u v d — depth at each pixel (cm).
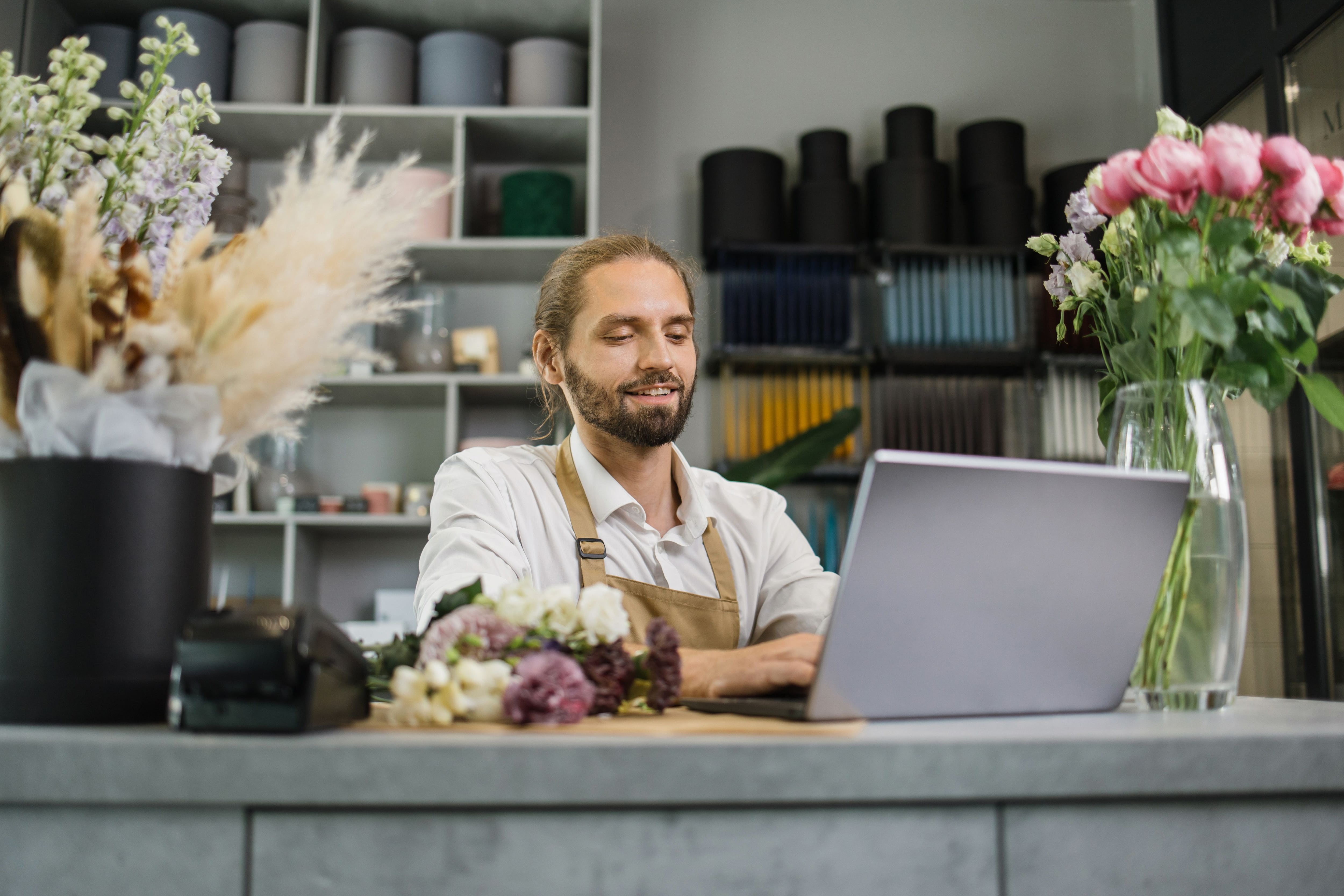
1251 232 103
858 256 358
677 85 398
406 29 355
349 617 341
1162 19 386
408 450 350
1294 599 302
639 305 156
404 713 77
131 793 63
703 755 65
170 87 111
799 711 83
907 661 82
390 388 327
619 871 64
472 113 328
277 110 320
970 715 87
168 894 64
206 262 82
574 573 156
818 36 405
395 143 347
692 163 393
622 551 159
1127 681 96
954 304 357
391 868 64
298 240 79
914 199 358
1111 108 405
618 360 156
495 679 79
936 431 357
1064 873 67
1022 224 362
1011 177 366
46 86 103
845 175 366
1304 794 70
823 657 79
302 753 63
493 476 158
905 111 366
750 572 168
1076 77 407
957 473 80
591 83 338
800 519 366
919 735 70
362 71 332
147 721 78
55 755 64
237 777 63
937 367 356
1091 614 91
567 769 64
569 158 364
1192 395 107
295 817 64
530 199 333
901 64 404
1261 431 317
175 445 82
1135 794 67
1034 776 67
